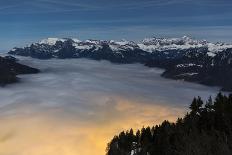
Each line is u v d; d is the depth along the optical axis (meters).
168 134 169.62
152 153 165.38
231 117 168.88
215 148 146.50
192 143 153.00
